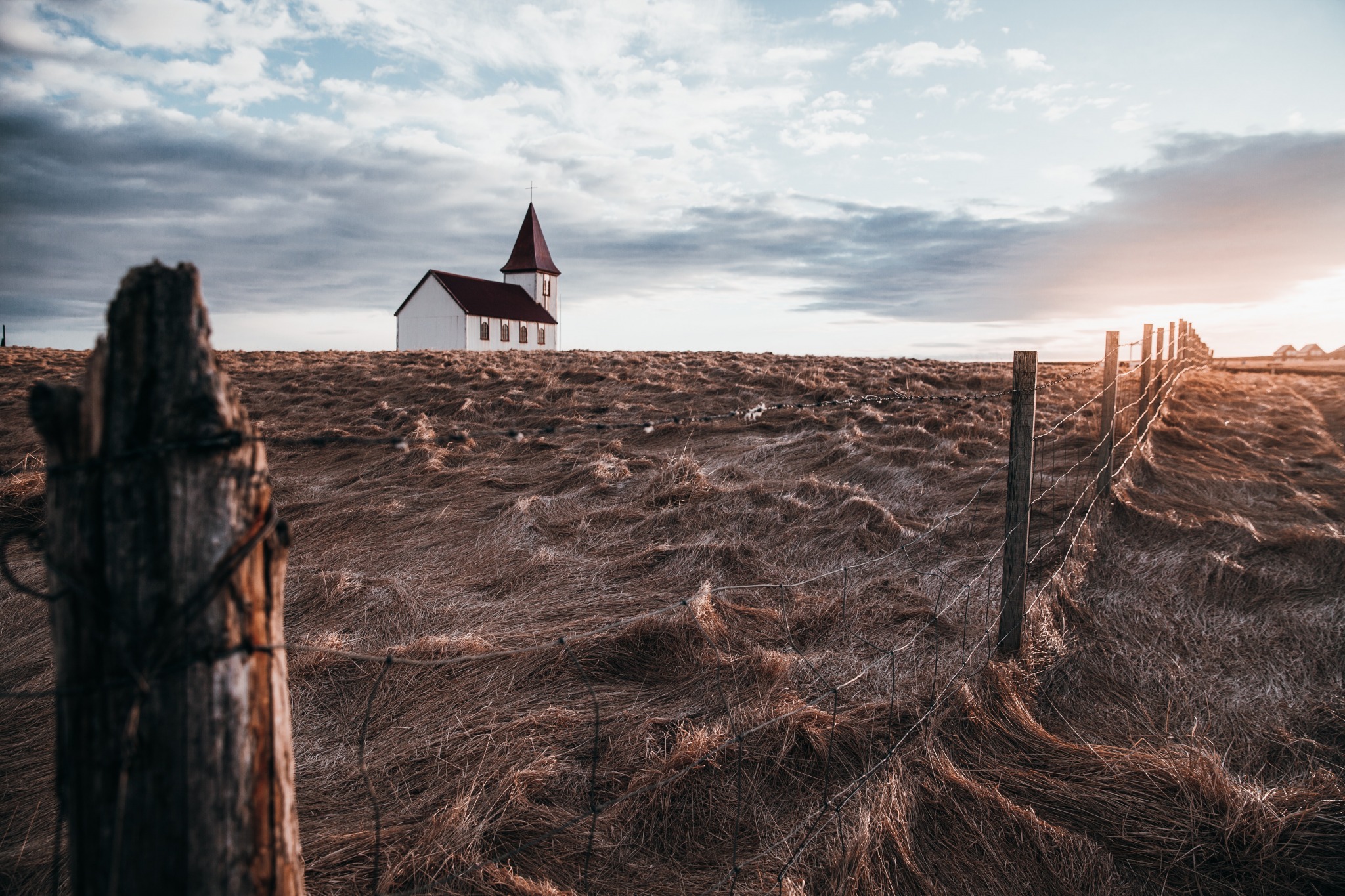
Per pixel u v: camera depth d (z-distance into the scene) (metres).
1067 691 4.39
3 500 7.62
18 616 5.51
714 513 7.49
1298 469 9.59
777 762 3.41
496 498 8.70
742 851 2.99
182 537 1.25
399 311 55.12
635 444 11.68
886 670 4.39
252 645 1.34
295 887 1.44
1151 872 2.95
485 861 2.83
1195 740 3.83
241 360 24.80
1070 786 3.40
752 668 4.36
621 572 6.30
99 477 1.23
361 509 8.09
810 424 12.06
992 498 7.93
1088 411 11.47
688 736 3.54
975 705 3.90
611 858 2.95
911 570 6.17
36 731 3.96
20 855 2.98
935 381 17.02
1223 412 14.08
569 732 3.74
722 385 16.36
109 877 1.26
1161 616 5.25
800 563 6.50
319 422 13.85
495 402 14.77
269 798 1.37
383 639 5.07
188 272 1.30
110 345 1.26
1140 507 7.29
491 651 4.62
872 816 3.04
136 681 1.23
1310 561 6.05
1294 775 3.54
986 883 2.88
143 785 1.24
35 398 1.23
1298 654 4.66
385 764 3.58
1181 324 17.69
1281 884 2.85
